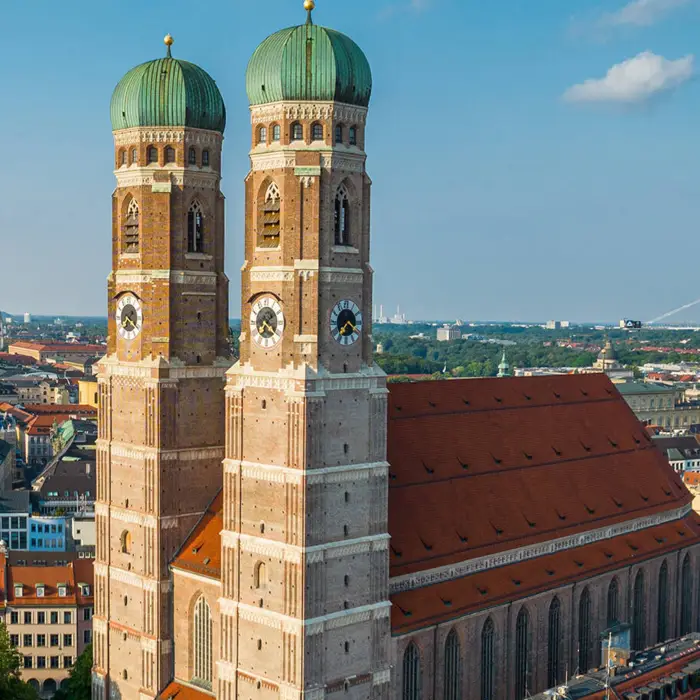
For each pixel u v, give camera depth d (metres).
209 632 104.94
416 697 104.19
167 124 107.56
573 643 120.31
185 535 109.50
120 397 111.25
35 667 151.62
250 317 96.25
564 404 136.62
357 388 95.25
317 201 92.12
